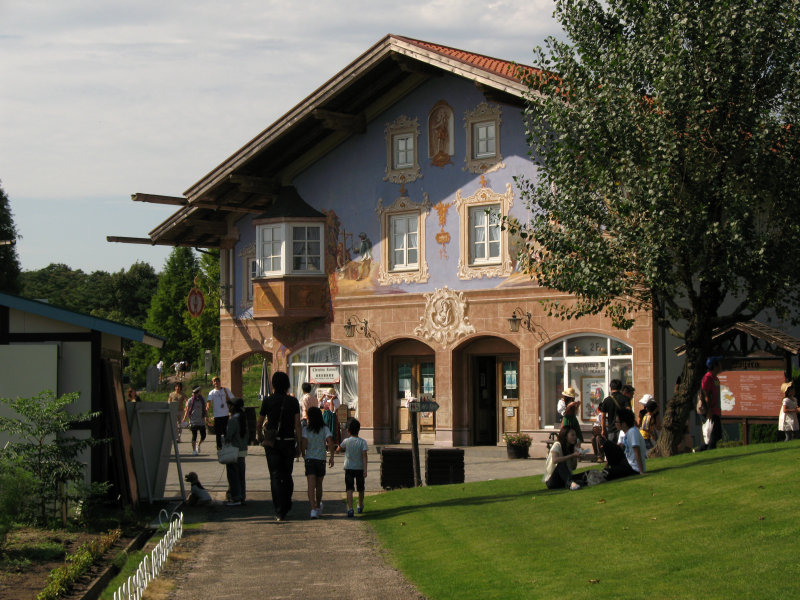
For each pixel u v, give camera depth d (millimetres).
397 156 31406
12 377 15664
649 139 19406
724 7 18906
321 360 33094
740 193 19109
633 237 19406
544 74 21641
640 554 10555
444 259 30125
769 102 19422
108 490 16266
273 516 16344
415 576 10875
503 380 29703
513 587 9789
